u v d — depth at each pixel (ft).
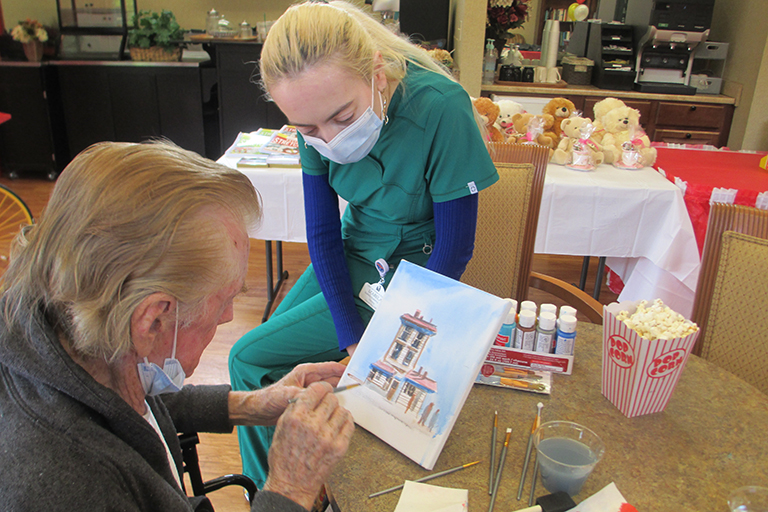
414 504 2.35
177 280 1.86
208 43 14.82
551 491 2.42
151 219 1.79
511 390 3.14
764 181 7.72
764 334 3.83
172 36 14.65
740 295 3.92
